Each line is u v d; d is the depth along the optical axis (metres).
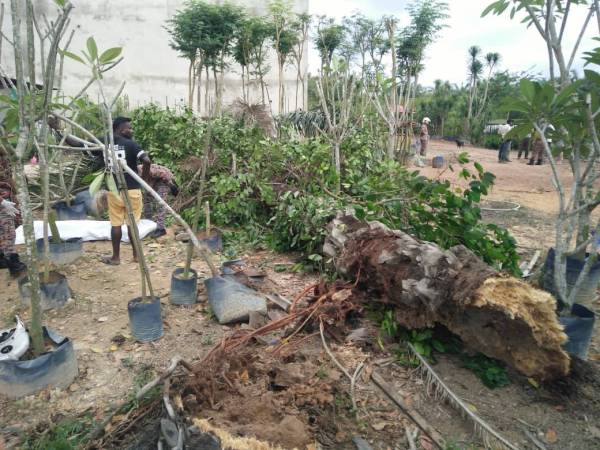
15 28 2.59
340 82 8.62
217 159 7.32
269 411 2.45
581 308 3.49
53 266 4.97
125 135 5.18
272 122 9.31
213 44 7.28
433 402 2.93
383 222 4.45
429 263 3.23
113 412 2.68
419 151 16.20
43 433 2.57
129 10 15.43
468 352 3.39
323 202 5.19
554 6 3.81
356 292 3.93
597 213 8.45
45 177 3.91
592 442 2.63
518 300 2.83
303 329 3.70
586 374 3.19
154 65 15.95
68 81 15.47
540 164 16.78
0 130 3.03
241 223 6.79
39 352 2.96
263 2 13.69
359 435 2.62
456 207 4.09
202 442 2.12
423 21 9.08
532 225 7.59
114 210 5.02
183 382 2.77
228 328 3.80
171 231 6.50
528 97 3.24
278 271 5.13
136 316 3.48
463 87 34.62
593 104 3.33
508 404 2.94
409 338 3.49
